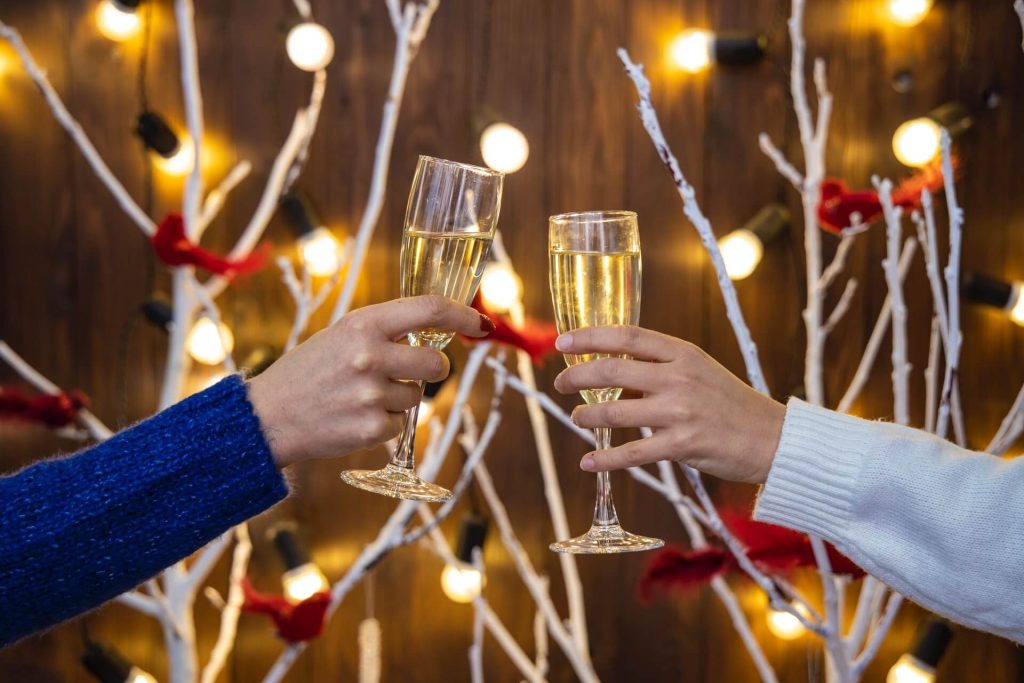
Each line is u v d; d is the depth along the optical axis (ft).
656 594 4.37
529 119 4.32
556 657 4.42
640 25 4.28
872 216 3.77
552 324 4.35
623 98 4.30
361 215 4.38
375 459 4.42
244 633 4.44
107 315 4.45
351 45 4.34
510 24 4.30
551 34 4.30
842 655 3.36
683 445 2.49
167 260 3.90
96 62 4.38
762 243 4.12
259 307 4.41
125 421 4.46
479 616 4.10
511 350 4.35
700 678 4.38
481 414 4.38
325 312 4.41
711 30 4.26
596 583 4.39
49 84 4.38
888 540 2.53
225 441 2.37
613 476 4.36
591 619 4.39
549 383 4.35
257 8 4.34
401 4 4.31
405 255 2.69
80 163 4.42
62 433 4.42
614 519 2.78
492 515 4.40
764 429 2.54
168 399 4.17
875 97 4.26
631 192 4.32
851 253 4.30
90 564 2.33
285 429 2.40
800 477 2.53
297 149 4.35
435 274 2.65
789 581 3.67
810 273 3.97
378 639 4.33
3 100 4.40
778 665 4.35
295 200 4.23
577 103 4.31
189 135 4.39
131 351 4.45
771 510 2.59
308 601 3.90
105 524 2.33
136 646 4.47
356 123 4.36
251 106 4.37
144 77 4.36
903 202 3.72
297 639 3.91
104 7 4.25
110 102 4.39
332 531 4.42
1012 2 4.21
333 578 4.43
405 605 4.43
